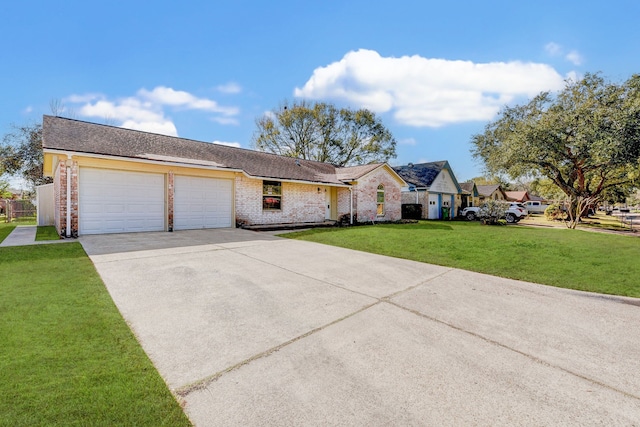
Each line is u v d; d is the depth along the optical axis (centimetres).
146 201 1096
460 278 591
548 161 2005
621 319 408
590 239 1055
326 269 635
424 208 2475
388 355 303
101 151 979
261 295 466
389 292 499
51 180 2475
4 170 2495
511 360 301
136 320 363
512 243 956
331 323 375
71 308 384
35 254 684
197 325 357
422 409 225
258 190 1423
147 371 260
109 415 204
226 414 213
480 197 3703
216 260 676
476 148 2448
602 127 1614
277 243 933
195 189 1218
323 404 228
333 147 3262
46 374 246
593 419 220
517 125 1966
